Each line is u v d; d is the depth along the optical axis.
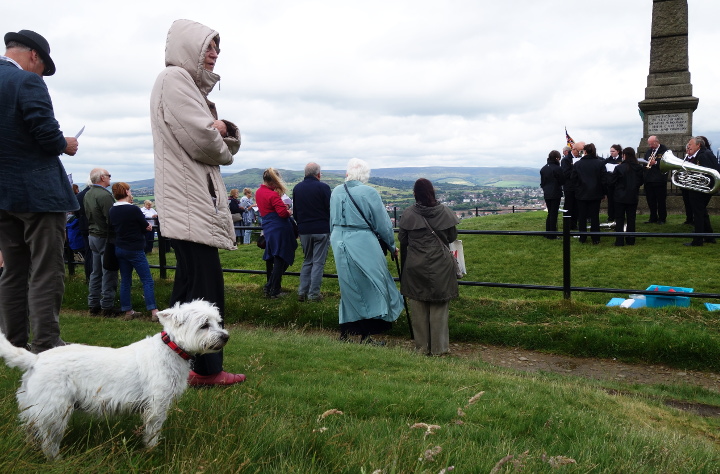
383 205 7.43
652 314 7.72
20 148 3.78
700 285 9.48
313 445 3.11
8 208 3.77
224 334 3.15
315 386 4.68
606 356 7.00
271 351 6.02
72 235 11.09
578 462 3.33
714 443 4.45
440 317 7.05
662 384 6.15
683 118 17.34
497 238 15.47
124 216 8.13
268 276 9.75
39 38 4.13
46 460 2.71
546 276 10.87
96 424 3.15
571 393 5.23
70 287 10.09
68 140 4.15
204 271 4.06
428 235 6.97
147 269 8.43
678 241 13.22
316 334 8.05
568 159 14.73
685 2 17.06
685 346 6.73
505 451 3.29
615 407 5.05
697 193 12.45
